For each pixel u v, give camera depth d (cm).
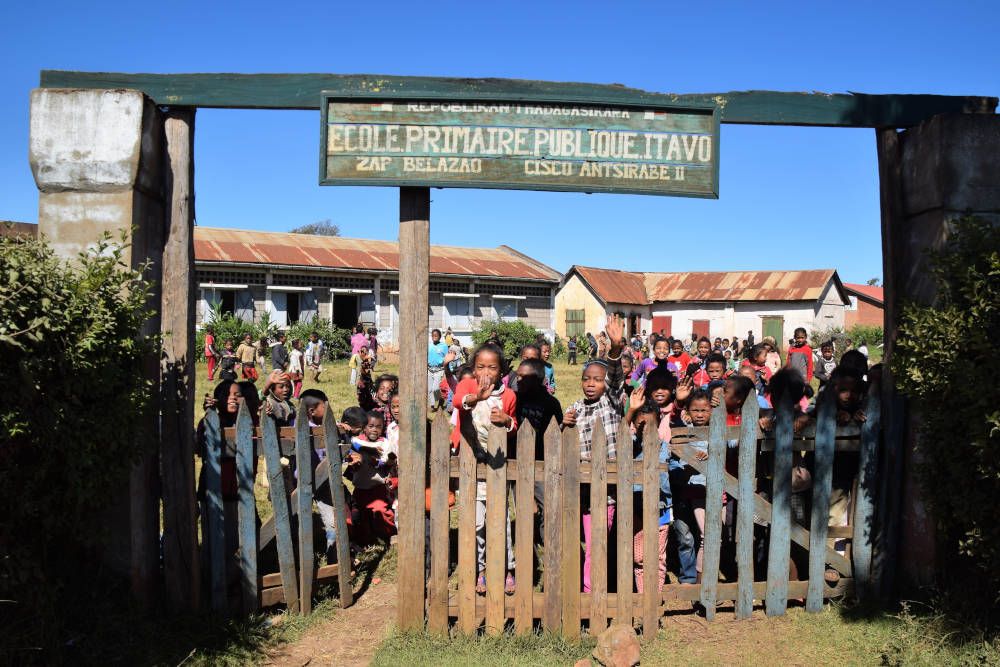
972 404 435
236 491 553
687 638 509
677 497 566
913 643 475
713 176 529
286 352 2019
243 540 518
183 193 514
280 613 541
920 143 553
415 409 502
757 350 956
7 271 374
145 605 492
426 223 510
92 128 487
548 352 1141
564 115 515
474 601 498
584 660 466
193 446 516
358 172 505
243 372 2058
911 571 548
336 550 589
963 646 462
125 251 486
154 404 497
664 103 523
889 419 555
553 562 497
